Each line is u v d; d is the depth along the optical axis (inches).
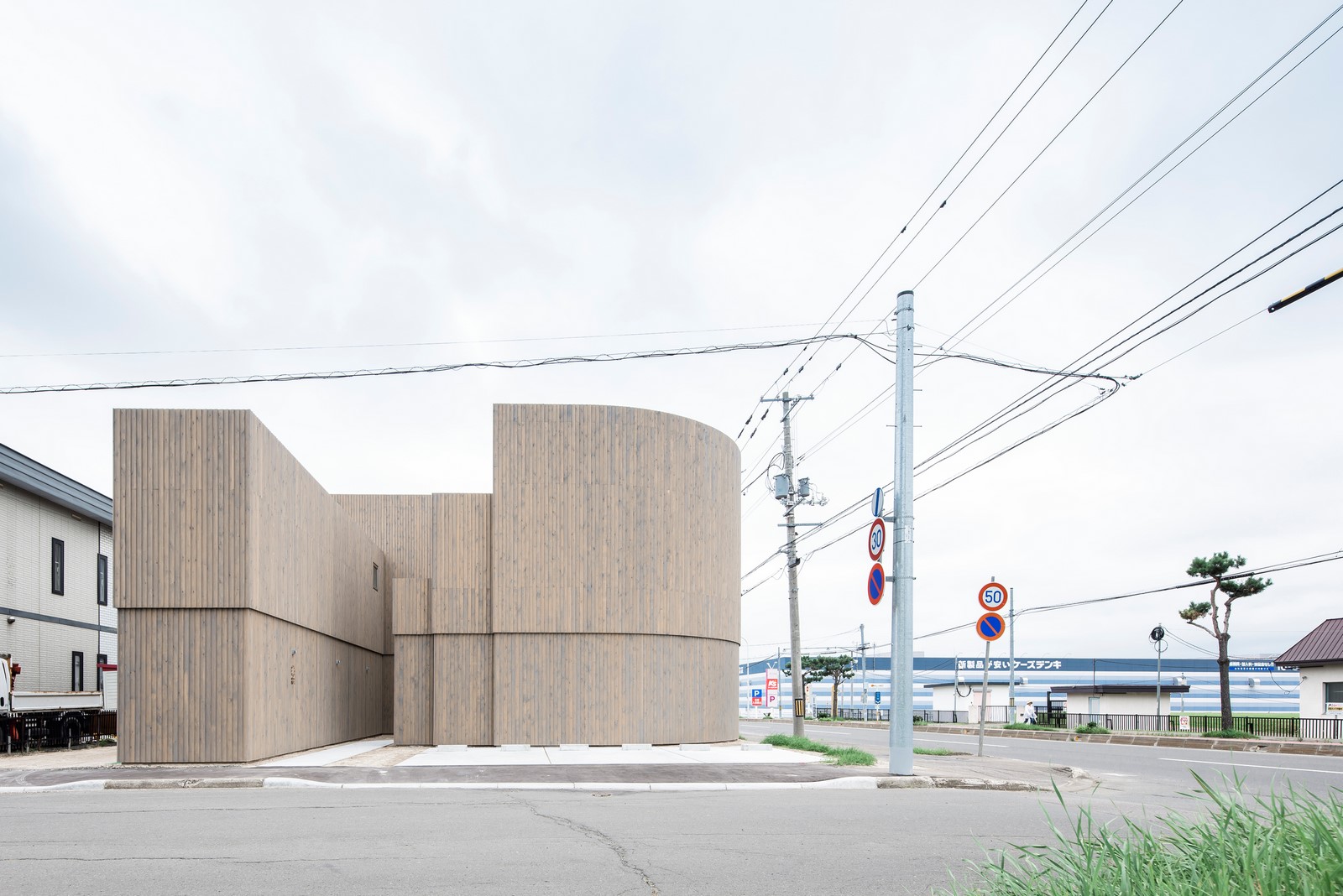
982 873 245.8
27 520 1038.4
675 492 872.3
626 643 829.2
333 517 885.2
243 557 643.5
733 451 978.1
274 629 704.4
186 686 633.6
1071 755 821.2
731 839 330.6
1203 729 1320.1
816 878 268.4
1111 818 385.1
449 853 300.8
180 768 601.6
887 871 277.6
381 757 701.9
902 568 569.0
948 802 446.0
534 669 813.2
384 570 1123.3
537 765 612.4
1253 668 2881.4
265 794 470.9
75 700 951.0
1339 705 1273.4
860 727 1814.7
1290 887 148.8
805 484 1019.9
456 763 636.7
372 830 346.9
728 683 936.9
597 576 828.6
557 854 300.5
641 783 519.8
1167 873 163.6
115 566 633.6
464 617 821.9
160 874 267.1
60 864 280.2
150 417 646.5
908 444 576.1
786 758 681.0
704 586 893.8
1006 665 2967.5
